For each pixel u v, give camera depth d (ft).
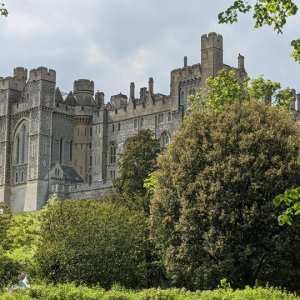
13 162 439.63
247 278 123.95
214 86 176.14
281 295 78.38
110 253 139.74
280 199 42.57
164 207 134.21
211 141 131.85
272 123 131.95
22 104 437.99
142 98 449.89
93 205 153.99
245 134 128.98
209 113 138.51
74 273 136.26
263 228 122.31
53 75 435.12
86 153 440.04
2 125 446.60
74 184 405.39
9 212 135.13
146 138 272.31
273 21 49.01
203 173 127.34
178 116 376.07
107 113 433.07
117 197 231.50
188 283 144.15
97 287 104.42
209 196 124.26
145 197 198.39
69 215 144.25
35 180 416.05
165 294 77.92
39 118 423.64
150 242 151.74
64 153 435.53
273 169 122.93
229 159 126.31
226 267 120.57
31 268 134.62
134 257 144.46
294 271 125.90
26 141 433.89
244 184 123.95
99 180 415.03
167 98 387.96
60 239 141.18
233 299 73.31
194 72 369.91
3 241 128.36
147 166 258.98
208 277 125.49
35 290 85.40
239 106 137.80
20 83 453.58
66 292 84.79
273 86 175.73
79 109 440.86
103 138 428.97
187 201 127.03
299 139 129.18
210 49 361.92
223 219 121.60
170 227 132.67
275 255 122.72
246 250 119.34
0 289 103.71
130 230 146.41
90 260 137.59
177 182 131.44
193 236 126.31
